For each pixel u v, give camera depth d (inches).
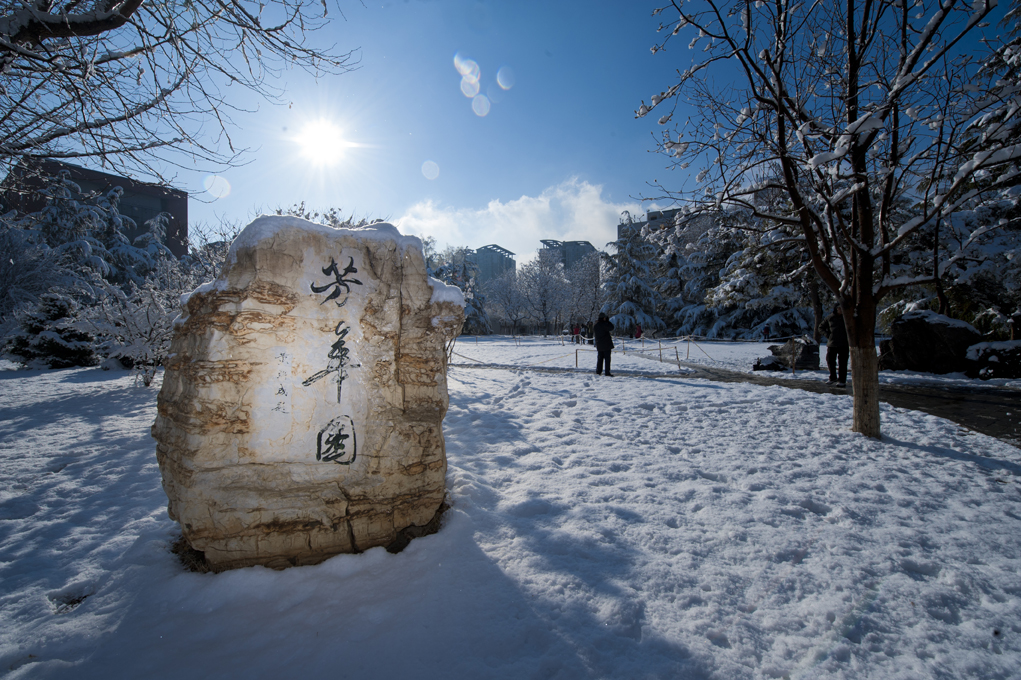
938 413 294.0
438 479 142.9
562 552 129.0
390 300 134.6
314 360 125.0
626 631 98.5
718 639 97.0
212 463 115.8
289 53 195.3
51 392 409.1
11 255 794.2
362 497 128.6
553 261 2122.3
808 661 90.8
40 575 122.0
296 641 94.7
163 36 166.2
